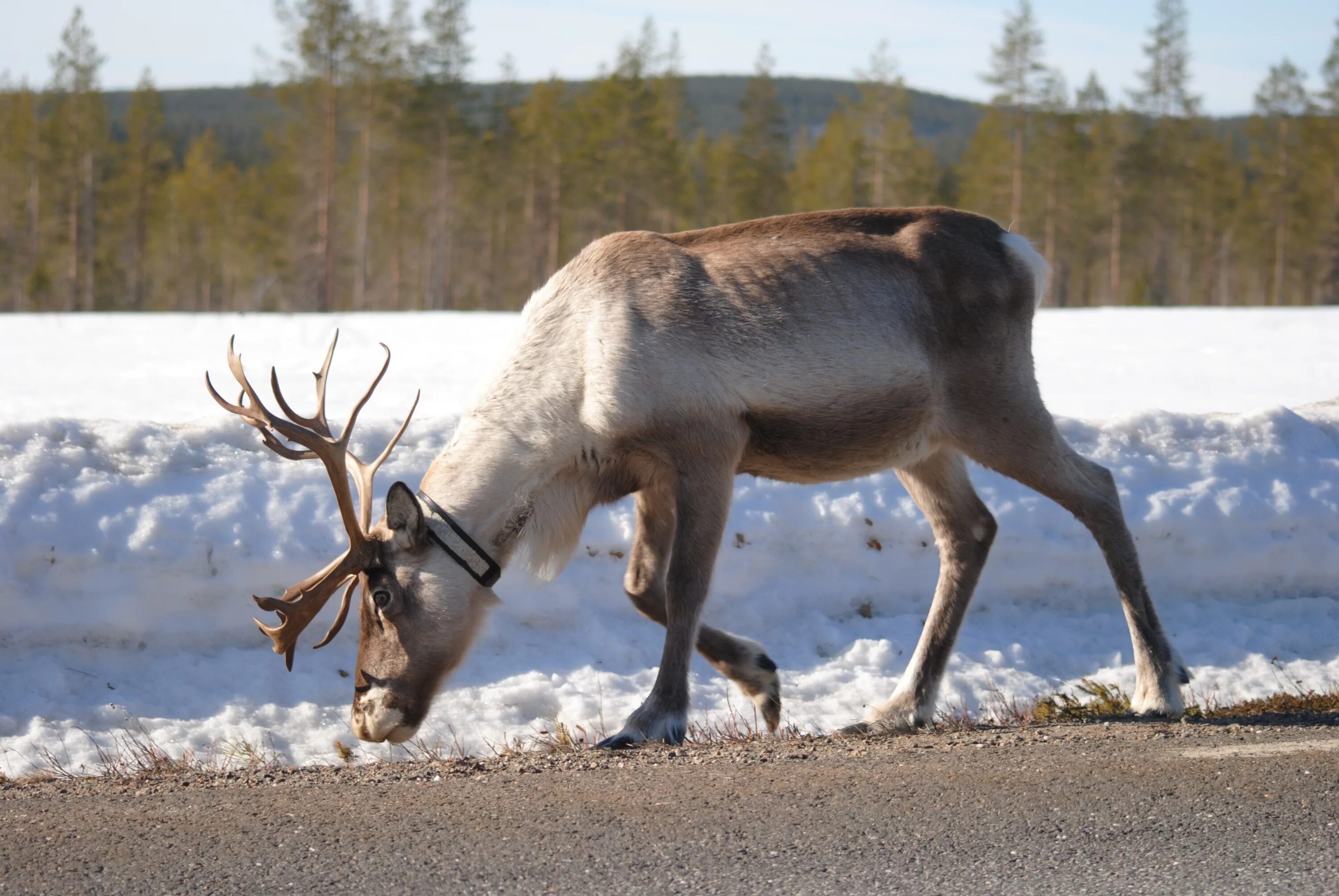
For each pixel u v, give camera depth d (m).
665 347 7.27
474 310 94.88
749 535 10.91
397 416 15.48
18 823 5.66
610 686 9.71
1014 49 87.25
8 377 22.56
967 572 8.20
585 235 92.81
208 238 104.56
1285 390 19.91
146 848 5.17
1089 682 9.88
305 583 7.11
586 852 4.93
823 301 7.48
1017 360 7.88
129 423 11.01
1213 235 109.88
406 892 4.56
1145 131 100.75
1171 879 4.52
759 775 6.04
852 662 10.29
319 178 76.19
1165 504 11.48
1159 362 24.17
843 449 7.64
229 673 9.68
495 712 9.34
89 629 9.68
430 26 85.31
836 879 4.59
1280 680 10.04
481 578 7.30
